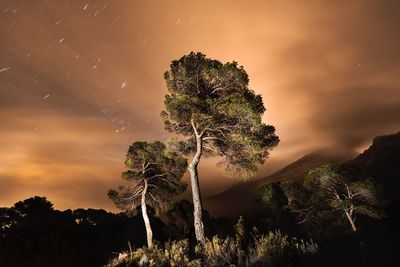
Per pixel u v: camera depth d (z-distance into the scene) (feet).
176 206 127.65
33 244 98.89
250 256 41.45
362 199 129.70
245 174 69.87
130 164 91.86
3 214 125.90
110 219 143.54
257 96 71.05
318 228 137.69
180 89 70.33
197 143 67.10
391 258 34.91
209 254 46.73
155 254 54.80
